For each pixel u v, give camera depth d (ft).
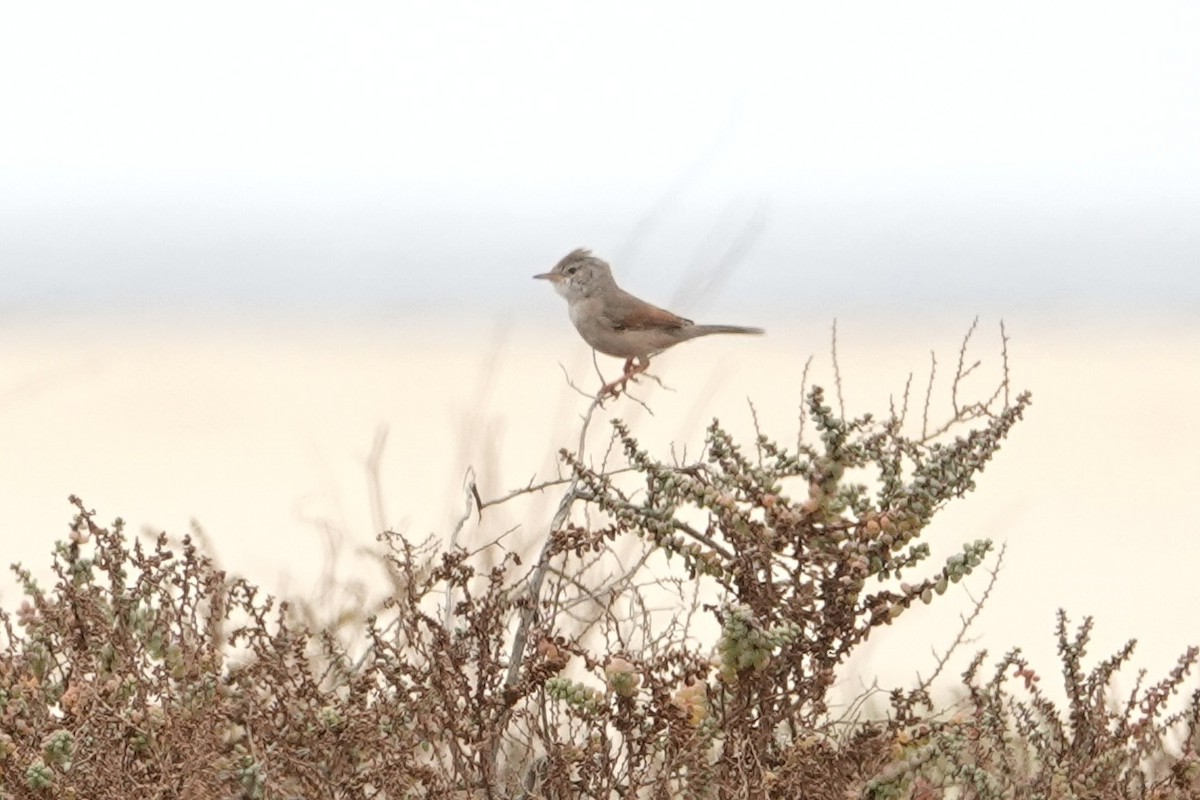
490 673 27.55
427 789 27.12
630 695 26.86
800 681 28.04
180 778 26.21
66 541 31.60
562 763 27.17
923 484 27.78
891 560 28.07
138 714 27.07
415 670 27.58
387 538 29.81
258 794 26.66
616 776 27.99
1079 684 29.32
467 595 27.76
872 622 27.84
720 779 27.25
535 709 29.71
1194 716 28.76
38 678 28.78
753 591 27.86
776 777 27.04
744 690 27.55
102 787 26.13
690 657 27.63
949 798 31.14
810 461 28.66
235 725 28.50
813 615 28.02
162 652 28.60
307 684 27.99
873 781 27.53
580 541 28.60
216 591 29.04
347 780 27.40
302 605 33.32
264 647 28.04
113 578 28.76
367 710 27.71
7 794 25.80
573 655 28.04
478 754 28.35
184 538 29.09
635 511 28.50
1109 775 28.48
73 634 28.68
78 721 26.81
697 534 28.84
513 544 36.58
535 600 28.76
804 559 28.19
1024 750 29.60
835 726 29.66
